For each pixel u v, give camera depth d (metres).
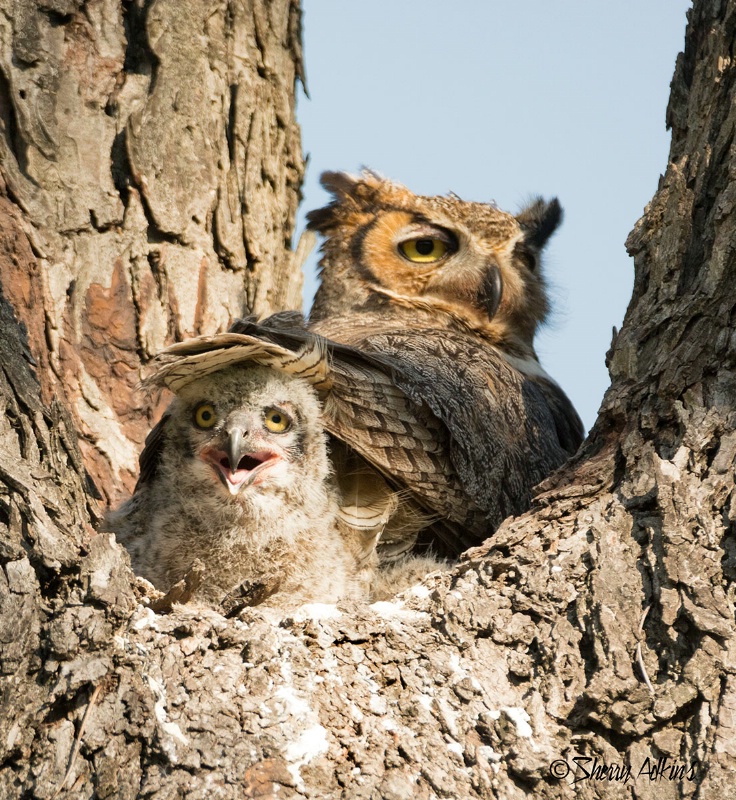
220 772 6.89
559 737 7.32
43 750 7.03
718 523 8.10
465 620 7.95
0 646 7.27
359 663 7.64
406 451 10.89
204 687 7.31
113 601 7.48
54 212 12.23
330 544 10.57
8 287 11.66
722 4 10.22
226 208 13.33
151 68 13.16
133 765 6.95
